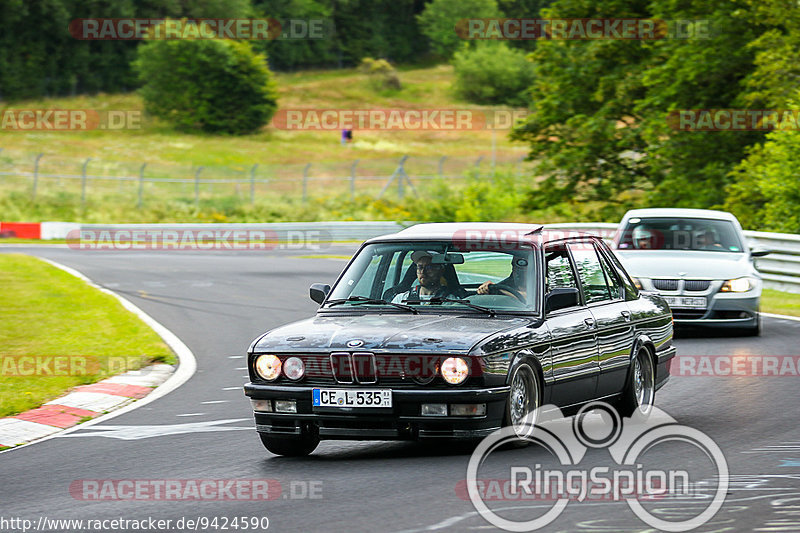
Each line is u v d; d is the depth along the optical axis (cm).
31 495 2272
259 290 7425
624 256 5241
